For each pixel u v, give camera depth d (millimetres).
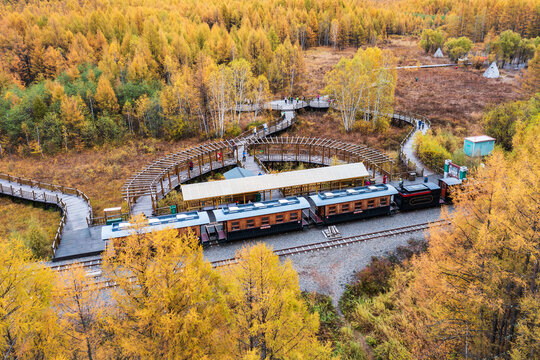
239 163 52156
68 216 41562
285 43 105500
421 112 80000
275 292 18969
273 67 96125
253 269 18609
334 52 134250
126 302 17484
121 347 17469
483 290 19531
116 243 30719
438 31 149375
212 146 54125
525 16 139750
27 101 69625
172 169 50156
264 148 59438
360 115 76062
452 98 88688
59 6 128000
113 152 65000
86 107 71312
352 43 147000
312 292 30094
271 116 76500
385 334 25891
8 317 17031
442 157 51344
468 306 21062
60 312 21500
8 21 96562
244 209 36344
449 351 21281
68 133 66312
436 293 22500
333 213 38844
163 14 123938
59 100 70125
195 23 120000
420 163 53156
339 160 54719
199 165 50219
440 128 68188
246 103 82125
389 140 64688
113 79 80750
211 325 18188
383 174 48781
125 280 17531
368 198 39281
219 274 20641
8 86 77625
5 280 17328
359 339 26625
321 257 34156
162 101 71062
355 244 35875
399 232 37281
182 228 33906
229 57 97312
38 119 67312
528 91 85250
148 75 82188
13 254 18578
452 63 123562
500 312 18438
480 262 20422
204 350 17438
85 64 87062
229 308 19312
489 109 75438
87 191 50312
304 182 41812
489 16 150500
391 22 169500
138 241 18281
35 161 61562
